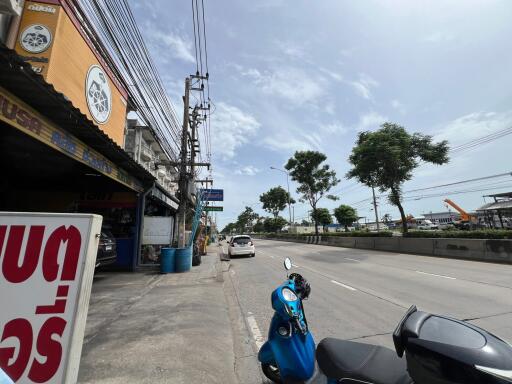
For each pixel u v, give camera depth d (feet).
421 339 5.59
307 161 113.80
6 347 6.56
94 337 14.69
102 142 22.80
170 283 29.53
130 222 42.14
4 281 6.73
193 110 54.13
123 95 42.34
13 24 26.17
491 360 4.91
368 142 67.31
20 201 38.09
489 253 44.01
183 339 14.38
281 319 10.07
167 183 124.67
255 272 39.86
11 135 18.79
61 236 7.17
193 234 48.47
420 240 57.31
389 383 6.28
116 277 33.32
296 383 9.45
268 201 199.93
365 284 28.55
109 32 20.81
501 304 20.26
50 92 14.74
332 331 15.92
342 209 193.67
